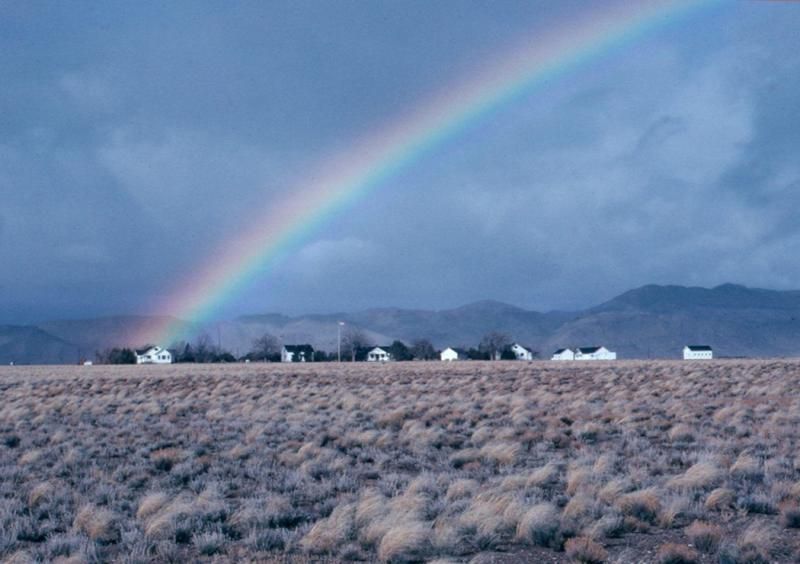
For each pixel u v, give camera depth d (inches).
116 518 623.5
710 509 634.2
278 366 4749.0
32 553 527.2
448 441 1034.7
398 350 7554.1
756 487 698.8
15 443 1130.7
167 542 545.6
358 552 527.2
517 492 667.4
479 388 2055.9
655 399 1622.8
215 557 521.7
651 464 818.8
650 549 525.3
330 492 724.0
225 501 687.1
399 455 943.0
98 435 1163.9
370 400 1636.3
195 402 1764.3
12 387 2514.8
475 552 532.4
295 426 1208.8
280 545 550.6
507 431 1051.9
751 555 490.0
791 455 876.0
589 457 860.6
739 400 1552.7
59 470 853.8
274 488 742.5
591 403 1547.7
